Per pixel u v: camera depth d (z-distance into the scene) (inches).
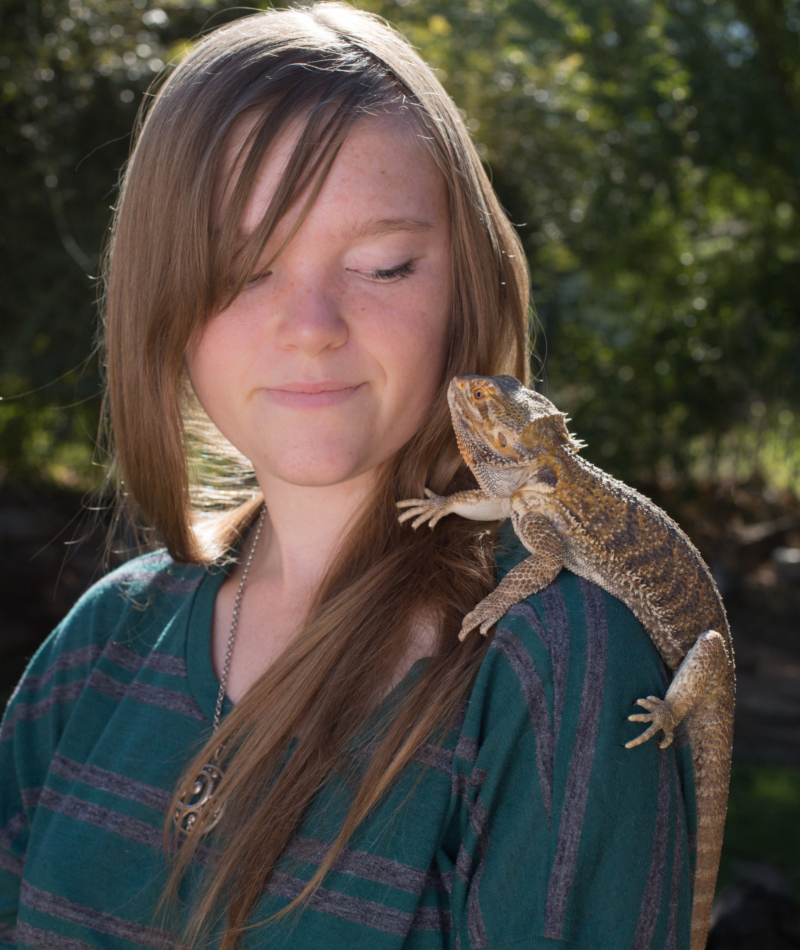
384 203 53.5
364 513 63.2
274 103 53.1
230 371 56.3
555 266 402.9
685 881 50.9
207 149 54.2
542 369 80.4
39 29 302.2
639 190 348.2
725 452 399.5
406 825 52.2
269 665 64.1
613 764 48.6
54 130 311.0
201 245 54.8
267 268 53.9
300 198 52.2
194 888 55.6
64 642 74.4
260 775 55.4
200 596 69.2
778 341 375.9
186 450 66.6
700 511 417.7
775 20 359.9
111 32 312.0
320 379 53.8
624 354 382.3
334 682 55.5
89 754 67.1
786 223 391.9
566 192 382.3
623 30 353.1
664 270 391.9
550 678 50.6
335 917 51.6
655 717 49.6
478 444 61.9
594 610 53.1
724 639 64.1
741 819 246.5
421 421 60.5
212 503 85.7
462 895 50.6
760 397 374.6
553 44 378.0
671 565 65.8
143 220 58.7
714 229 414.3
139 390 63.3
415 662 55.9
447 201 57.6
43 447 396.5
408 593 57.9
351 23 58.5
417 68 59.1
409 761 53.0
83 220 320.8
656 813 49.4
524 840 48.9
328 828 53.3
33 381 332.8
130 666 69.8
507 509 63.8
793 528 447.5
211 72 55.9
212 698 63.4
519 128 375.9
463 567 59.4
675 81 330.6
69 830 62.0
